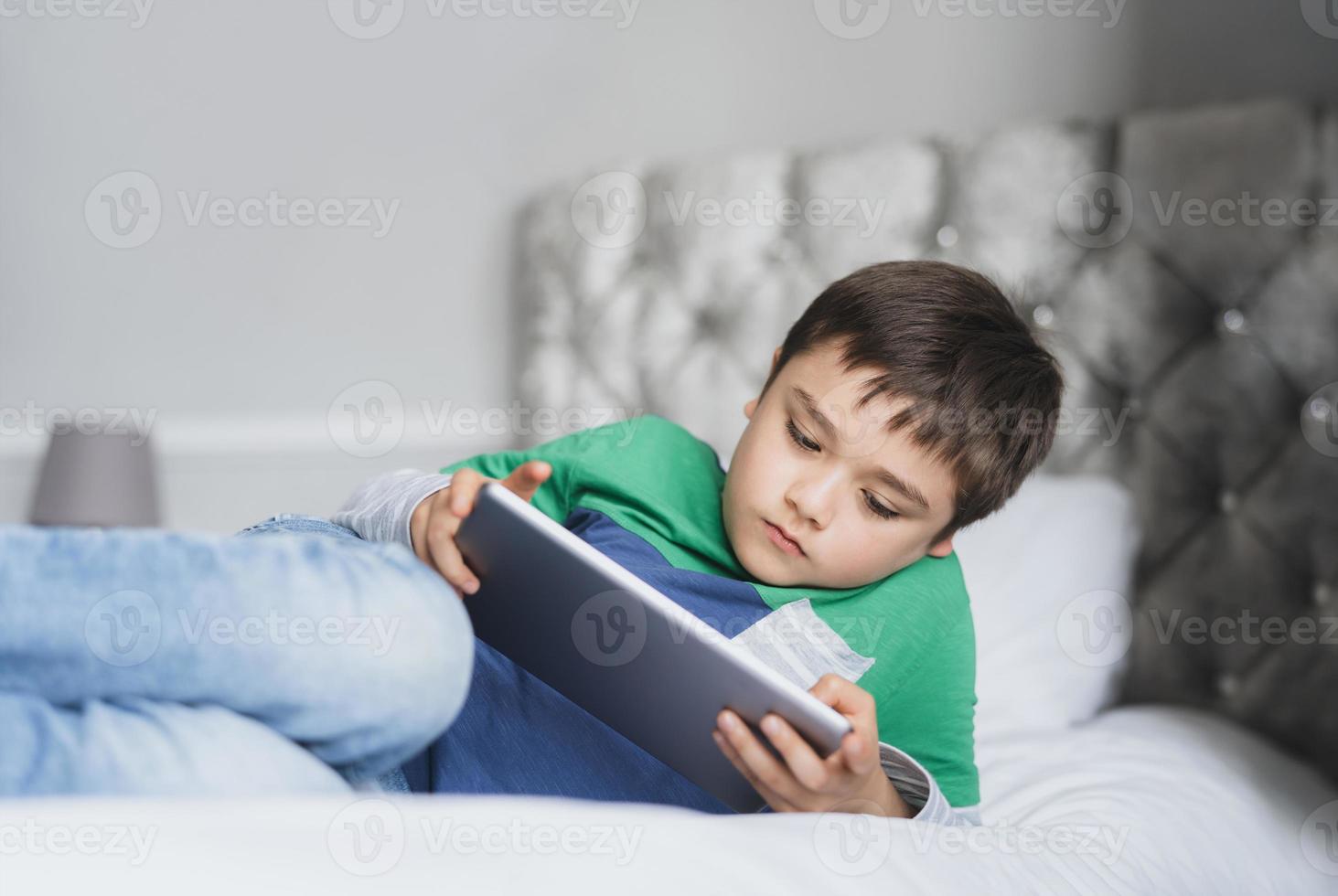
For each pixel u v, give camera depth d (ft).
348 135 7.83
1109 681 5.33
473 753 2.53
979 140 6.11
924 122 6.72
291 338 7.96
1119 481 5.77
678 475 3.59
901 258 6.27
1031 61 6.47
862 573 3.14
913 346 3.10
